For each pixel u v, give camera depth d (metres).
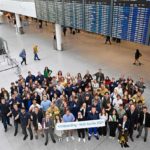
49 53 14.68
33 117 6.57
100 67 12.01
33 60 13.56
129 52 14.29
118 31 8.99
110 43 16.33
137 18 7.96
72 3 11.02
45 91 7.66
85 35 19.19
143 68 11.66
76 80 8.65
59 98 7.29
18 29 20.44
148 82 10.05
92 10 9.87
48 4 13.16
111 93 7.91
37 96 7.47
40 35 19.78
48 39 18.27
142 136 6.80
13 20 25.66
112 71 11.41
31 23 25.48
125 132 6.40
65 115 6.49
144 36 8.00
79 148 6.45
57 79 8.84
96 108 6.82
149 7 7.40
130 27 8.38
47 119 6.39
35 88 7.91
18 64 12.98
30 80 8.30
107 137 6.85
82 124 6.33
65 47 15.88
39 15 14.74
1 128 7.49
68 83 8.08
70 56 13.95
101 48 15.34
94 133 6.79
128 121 6.31
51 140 6.83
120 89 7.61
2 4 20.44
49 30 21.66
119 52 14.36
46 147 6.55
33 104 6.81
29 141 6.82
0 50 13.53
